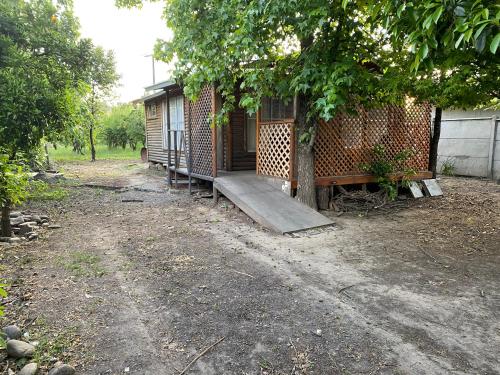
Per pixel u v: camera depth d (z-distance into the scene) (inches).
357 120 275.9
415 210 255.3
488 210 251.3
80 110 295.1
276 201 237.9
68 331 100.3
